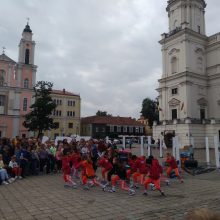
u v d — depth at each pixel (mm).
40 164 17828
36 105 47562
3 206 9023
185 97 48406
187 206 9094
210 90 51438
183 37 50188
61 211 8414
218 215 1688
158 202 9680
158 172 10930
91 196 10641
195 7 53812
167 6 56781
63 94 81875
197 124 44906
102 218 7695
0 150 16172
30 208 8773
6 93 54750
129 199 10148
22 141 17406
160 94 54031
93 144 19328
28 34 58656
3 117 53656
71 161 15000
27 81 57438
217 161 19266
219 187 12766
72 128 81938
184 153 20609
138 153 31797
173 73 52156
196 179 15312
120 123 85125
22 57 57312
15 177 14992
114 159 12016
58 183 13797
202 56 52219
